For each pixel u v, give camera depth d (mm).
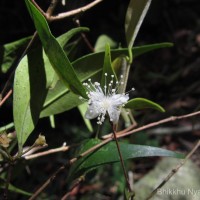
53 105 252
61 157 477
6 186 230
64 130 495
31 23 457
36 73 241
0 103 250
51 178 238
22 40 270
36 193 237
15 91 233
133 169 490
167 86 603
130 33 244
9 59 272
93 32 558
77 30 247
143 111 433
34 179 450
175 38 679
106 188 454
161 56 654
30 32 464
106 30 575
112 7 603
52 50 211
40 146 217
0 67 272
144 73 611
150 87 600
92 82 250
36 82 241
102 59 247
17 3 520
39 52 243
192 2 729
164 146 525
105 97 215
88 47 316
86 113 215
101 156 236
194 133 536
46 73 243
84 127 498
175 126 538
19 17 510
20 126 230
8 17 526
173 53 663
